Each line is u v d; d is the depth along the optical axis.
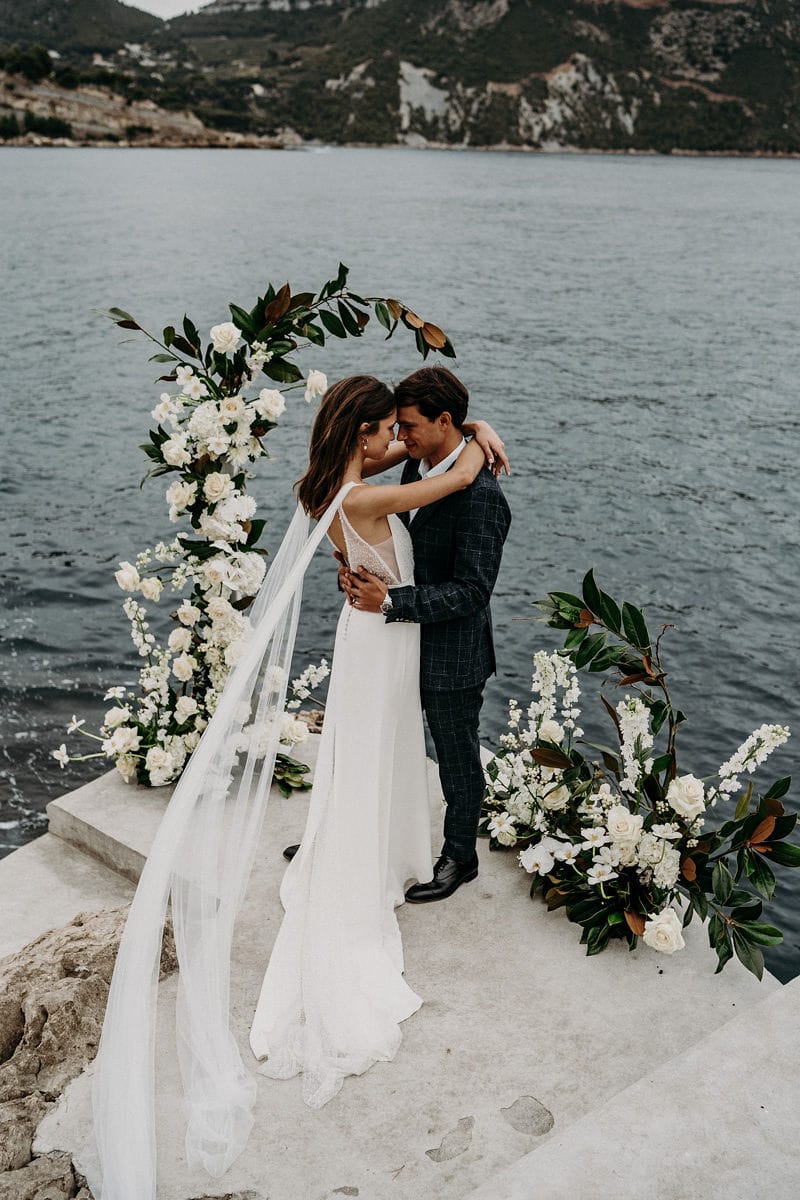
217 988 2.89
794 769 8.59
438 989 3.15
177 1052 2.85
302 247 50.12
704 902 3.31
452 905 3.54
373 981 3.07
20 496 14.15
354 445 3.01
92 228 54.31
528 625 11.14
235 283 37.16
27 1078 2.79
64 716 8.14
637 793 3.55
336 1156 2.56
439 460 3.19
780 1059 2.64
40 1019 2.91
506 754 3.92
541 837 3.73
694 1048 2.68
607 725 9.08
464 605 3.06
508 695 9.55
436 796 4.17
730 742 8.95
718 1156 2.36
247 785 3.29
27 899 3.91
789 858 3.21
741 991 3.16
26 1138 2.58
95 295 33.44
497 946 3.34
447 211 76.81
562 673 3.87
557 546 13.73
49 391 20.83
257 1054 2.87
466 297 38.03
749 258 53.94
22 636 9.60
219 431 4.08
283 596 3.06
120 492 14.51
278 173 121.56
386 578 3.08
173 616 4.31
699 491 16.31
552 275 45.06
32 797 6.91
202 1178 2.49
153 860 2.85
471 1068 2.85
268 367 4.20
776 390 24.20
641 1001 3.11
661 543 13.95
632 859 3.34
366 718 3.11
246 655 3.06
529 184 118.50
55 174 101.00
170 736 4.29
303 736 4.13
